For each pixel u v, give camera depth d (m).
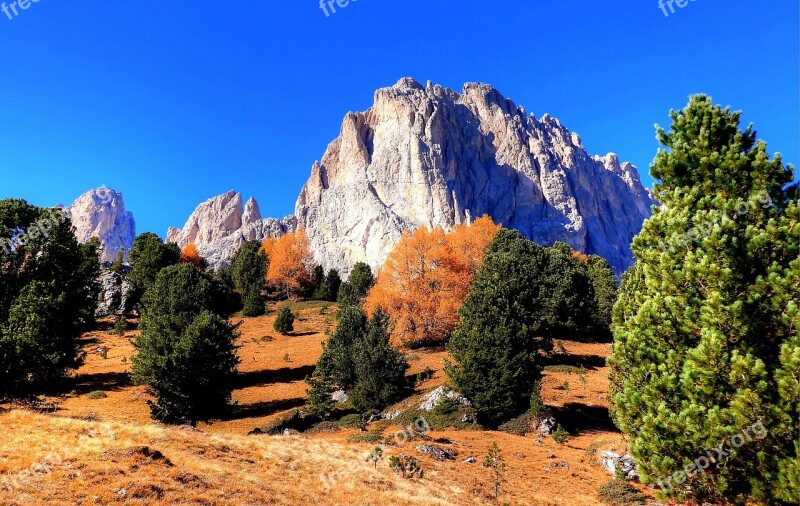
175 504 15.66
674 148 13.27
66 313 33.44
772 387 10.19
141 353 36.94
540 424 34.69
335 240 166.62
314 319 81.25
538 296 51.06
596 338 66.25
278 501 17.67
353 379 45.19
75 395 40.94
